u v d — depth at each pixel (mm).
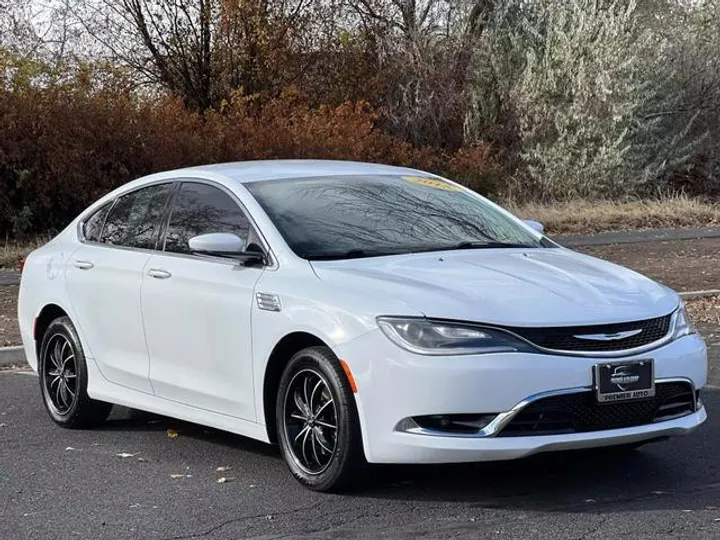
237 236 6402
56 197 20812
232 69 28312
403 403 5309
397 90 30812
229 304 6227
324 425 5727
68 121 20609
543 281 5793
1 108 20172
